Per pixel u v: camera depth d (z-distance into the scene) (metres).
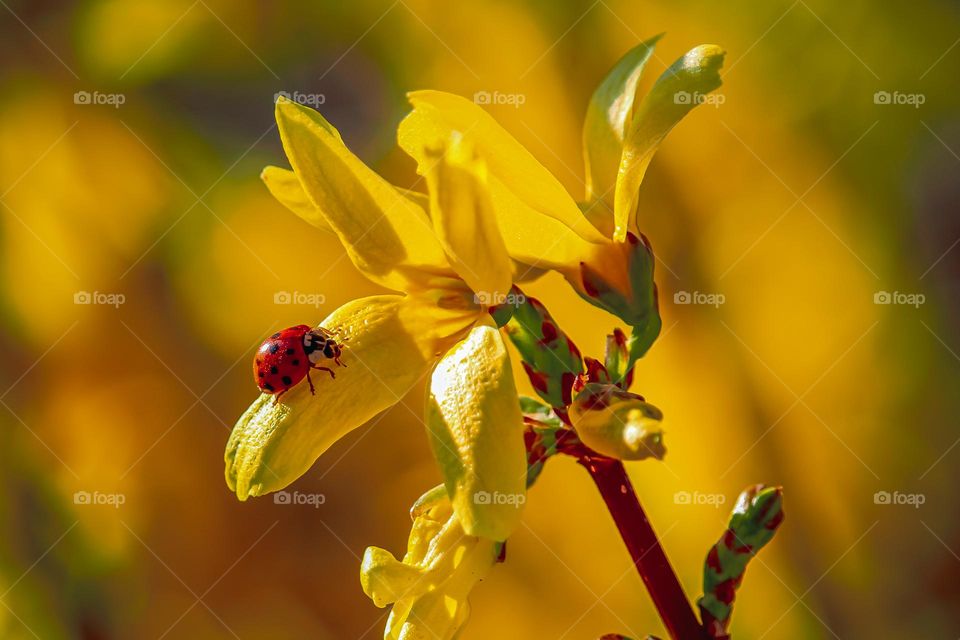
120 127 0.45
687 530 0.41
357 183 0.27
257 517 0.47
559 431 0.28
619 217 0.28
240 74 0.45
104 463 0.47
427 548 0.28
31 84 0.45
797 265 0.44
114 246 0.46
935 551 0.42
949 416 0.43
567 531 0.44
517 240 0.28
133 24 0.45
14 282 0.46
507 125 0.44
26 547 0.45
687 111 0.27
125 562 0.46
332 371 0.27
